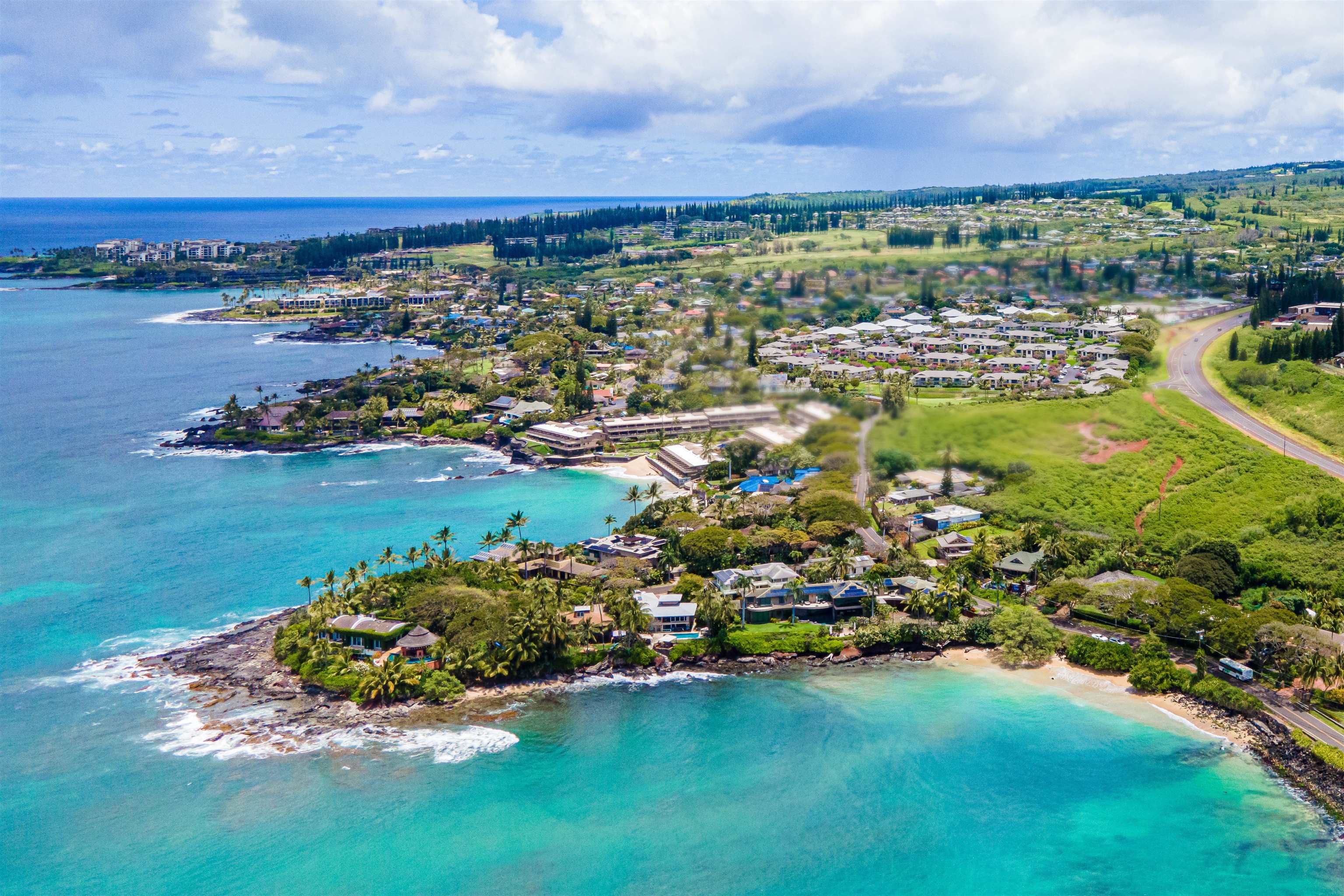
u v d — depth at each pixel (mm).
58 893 128750
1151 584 195125
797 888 130750
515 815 144500
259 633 197750
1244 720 164625
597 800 147875
